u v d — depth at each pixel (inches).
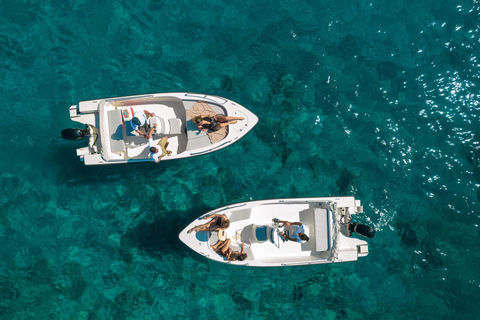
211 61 410.9
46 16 398.6
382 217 417.7
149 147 344.2
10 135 397.1
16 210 396.8
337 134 416.5
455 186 420.2
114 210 404.5
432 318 415.5
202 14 410.9
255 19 414.0
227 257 350.9
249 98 411.5
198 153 368.2
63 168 402.0
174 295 404.2
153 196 407.5
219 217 343.6
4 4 396.5
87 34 402.3
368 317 415.5
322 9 417.1
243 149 409.1
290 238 346.6
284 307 412.5
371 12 420.2
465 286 414.0
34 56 398.3
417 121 421.7
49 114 400.2
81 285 399.9
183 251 406.0
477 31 420.5
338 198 374.6
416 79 422.3
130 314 401.4
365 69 420.8
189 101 366.0
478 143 418.9
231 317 407.5
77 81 400.8
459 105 421.7
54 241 399.2
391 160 419.8
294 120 414.3
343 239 374.9
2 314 394.3
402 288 417.7
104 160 360.8
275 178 413.7
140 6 405.7
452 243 416.5
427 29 421.7
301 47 415.8
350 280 416.2
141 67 405.4
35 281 396.8
